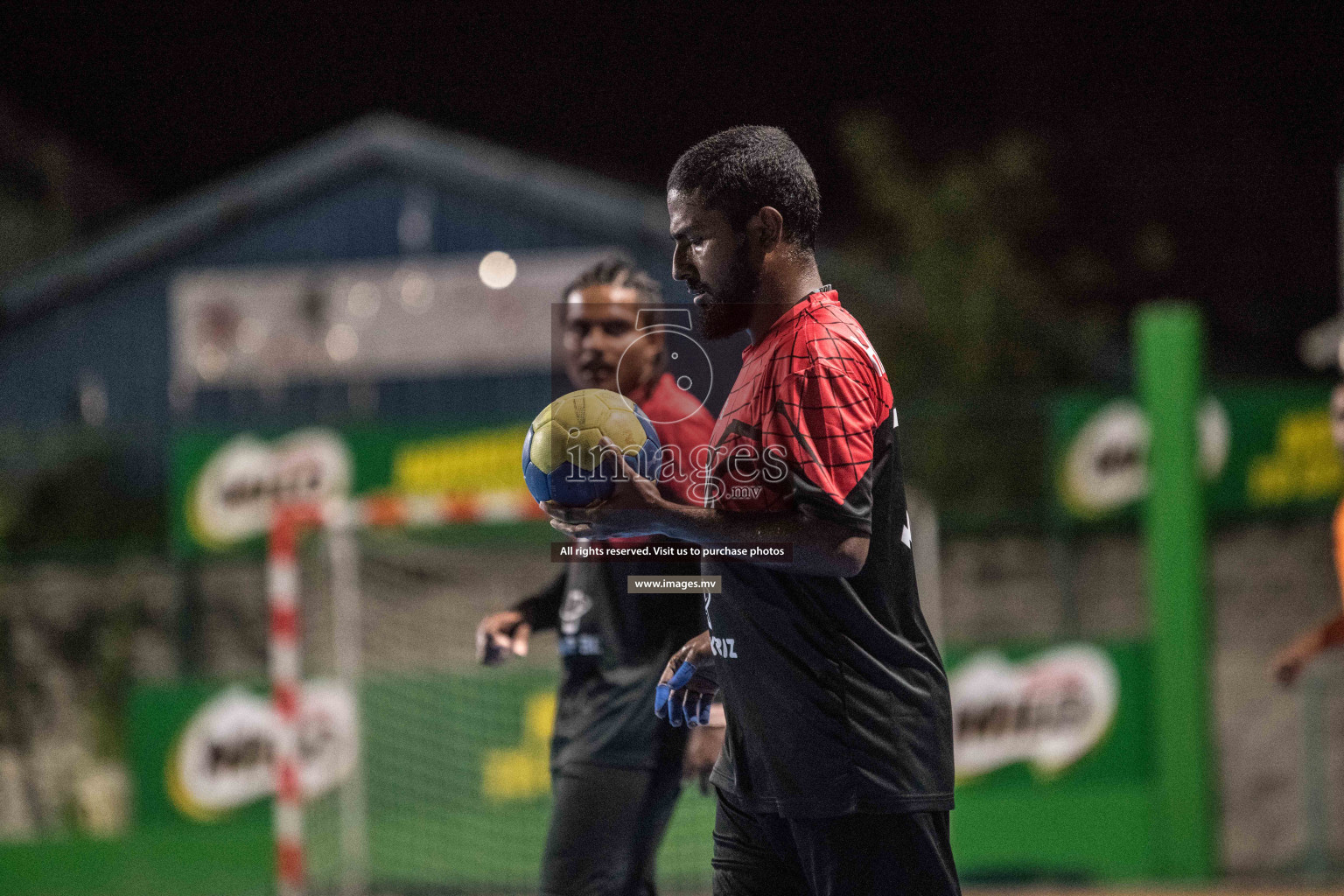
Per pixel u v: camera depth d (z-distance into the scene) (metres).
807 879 4.91
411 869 14.57
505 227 26.78
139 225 27.39
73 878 14.81
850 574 4.38
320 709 14.74
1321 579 19.34
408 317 26.38
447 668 16.98
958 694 14.65
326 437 18.14
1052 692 14.79
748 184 4.58
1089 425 17.52
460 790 14.63
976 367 22.55
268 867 14.66
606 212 26.41
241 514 17.94
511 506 12.24
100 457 21.81
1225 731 16.47
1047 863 14.62
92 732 17.09
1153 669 14.82
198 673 17.86
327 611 17.36
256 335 26.66
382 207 27.16
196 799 14.84
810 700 4.59
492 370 26.27
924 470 19.20
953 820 14.63
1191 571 14.77
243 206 27.28
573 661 6.96
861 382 4.44
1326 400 18.59
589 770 6.75
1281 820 15.86
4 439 20.52
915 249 23.39
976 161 24.23
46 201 33.59
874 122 24.41
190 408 26.86
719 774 5.04
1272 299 34.62
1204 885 14.52
